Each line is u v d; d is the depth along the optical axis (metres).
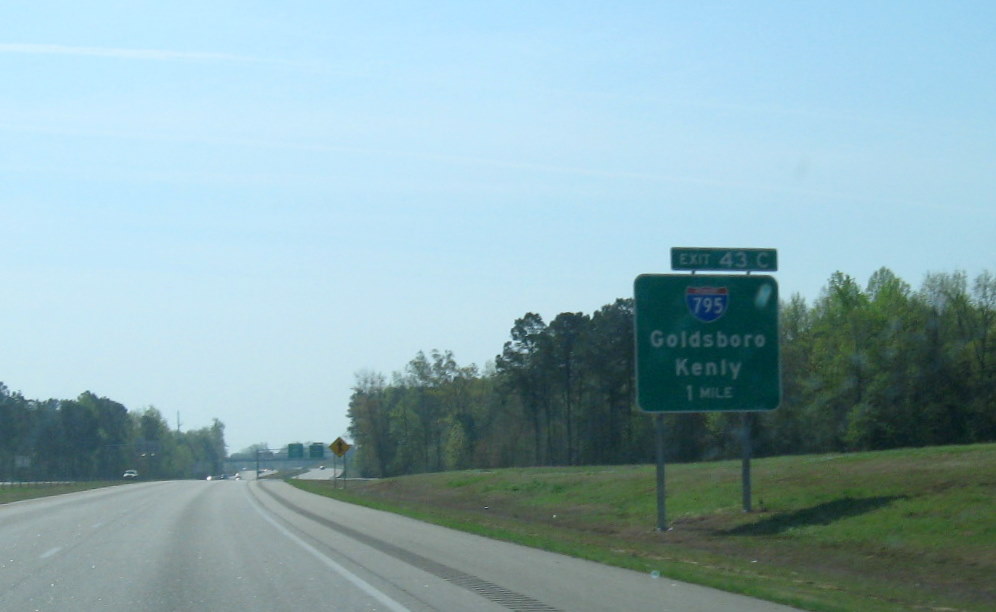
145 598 14.09
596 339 91.44
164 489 67.56
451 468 111.88
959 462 27.56
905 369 62.81
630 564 17.50
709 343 26.09
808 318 78.12
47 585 15.59
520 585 14.88
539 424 109.38
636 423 91.94
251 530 26.70
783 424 70.50
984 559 18.66
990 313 63.47
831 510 25.08
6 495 56.94
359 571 16.81
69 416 154.38
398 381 132.00
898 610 13.24
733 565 19.20
